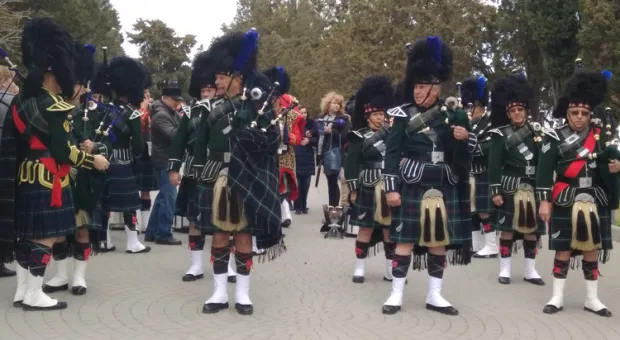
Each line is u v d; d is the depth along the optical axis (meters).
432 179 4.82
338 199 8.88
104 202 5.86
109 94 6.58
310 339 4.25
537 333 4.51
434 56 4.81
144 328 4.43
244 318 4.71
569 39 21.36
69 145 4.57
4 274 5.86
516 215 5.95
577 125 5.01
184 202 5.89
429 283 5.06
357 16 27.38
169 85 7.77
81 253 5.27
